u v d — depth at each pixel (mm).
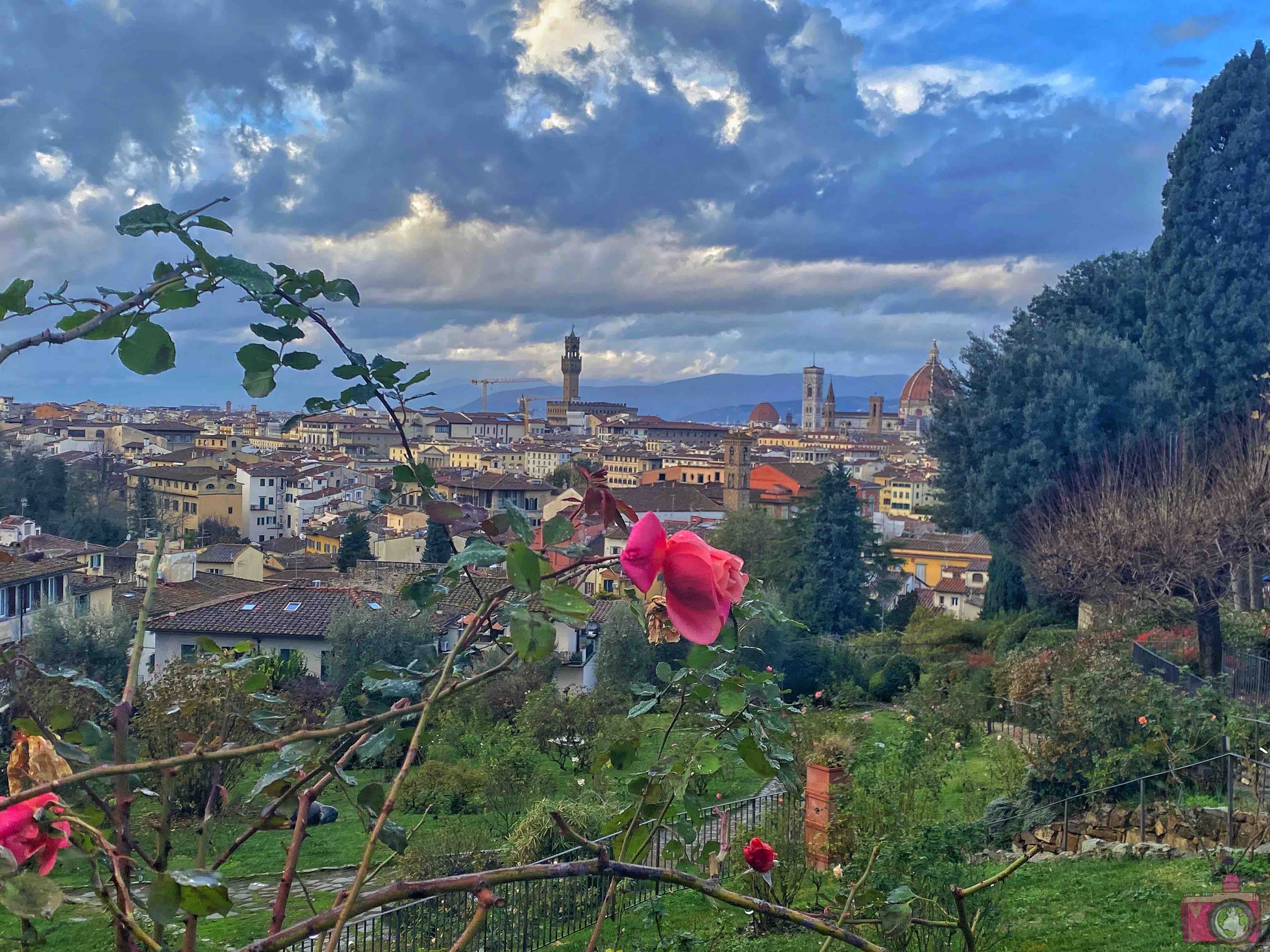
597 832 12586
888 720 23609
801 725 13938
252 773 11148
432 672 1808
